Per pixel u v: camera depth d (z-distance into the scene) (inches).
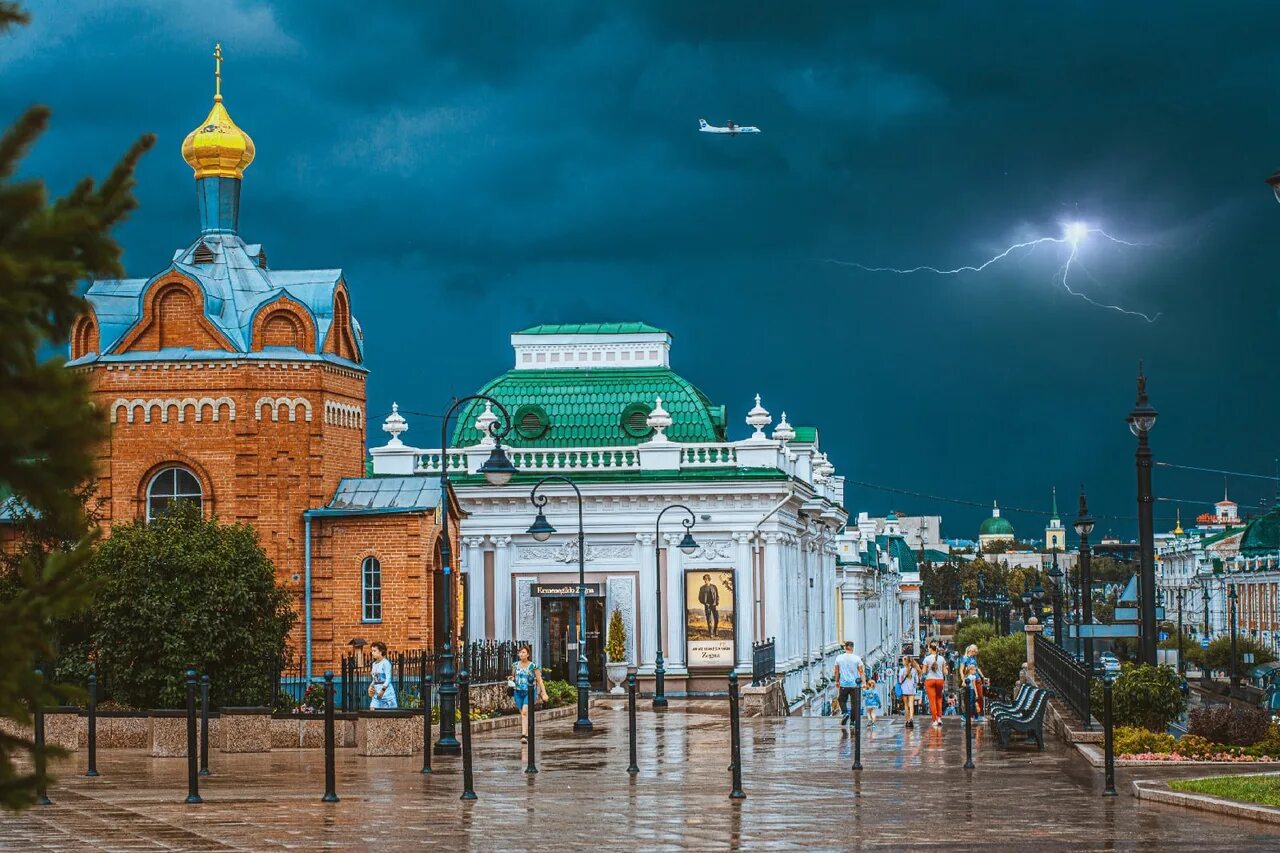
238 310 1888.5
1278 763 1077.8
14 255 272.7
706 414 2605.8
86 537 290.5
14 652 273.1
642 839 733.3
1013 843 705.0
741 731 1588.3
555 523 2402.8
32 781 280.1
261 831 761.0
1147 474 1346.0
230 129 1983.3
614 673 2336.4
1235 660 4325.8
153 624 1528.1
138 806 876.6
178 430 1847.9
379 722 1238.9
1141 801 873.5
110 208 287.4
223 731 1280.8
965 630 6505.9
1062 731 1350.9
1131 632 1621.6
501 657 1911.9
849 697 1606.8
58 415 267.3
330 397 1886.1
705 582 2370.8
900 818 810.2
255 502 1839.3
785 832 756.6
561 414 2596.0
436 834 753.0
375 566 1840.6
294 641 1835.6
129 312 1888.5
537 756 1269.7
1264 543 5772.6
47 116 273.6
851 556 4178.2
